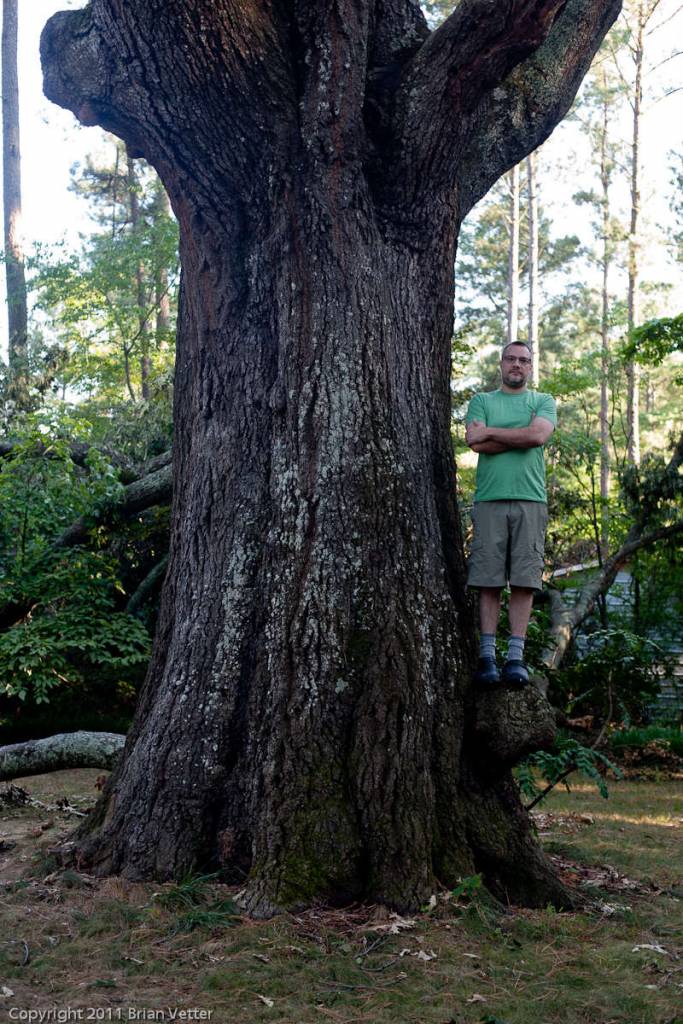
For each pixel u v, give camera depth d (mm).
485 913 4344
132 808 4914
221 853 4684
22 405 17391
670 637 14891
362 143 5207
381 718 4641
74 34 5219
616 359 19594
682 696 14406
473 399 5414
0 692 11047
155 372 26812
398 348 5262
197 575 5234
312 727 4668
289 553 4941
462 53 4930
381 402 5113
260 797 4656
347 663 4750
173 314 29938
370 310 5168
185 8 4758
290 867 4402
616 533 16406
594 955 4047
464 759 4910
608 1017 3480
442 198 5426
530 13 4812
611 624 14852
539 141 6133
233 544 5133
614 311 32469
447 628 5020
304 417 5051
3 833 6566
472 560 5180
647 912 4758
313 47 5109
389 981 3709
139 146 5609
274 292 5273
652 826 7988
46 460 11367
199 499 5336
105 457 11852
